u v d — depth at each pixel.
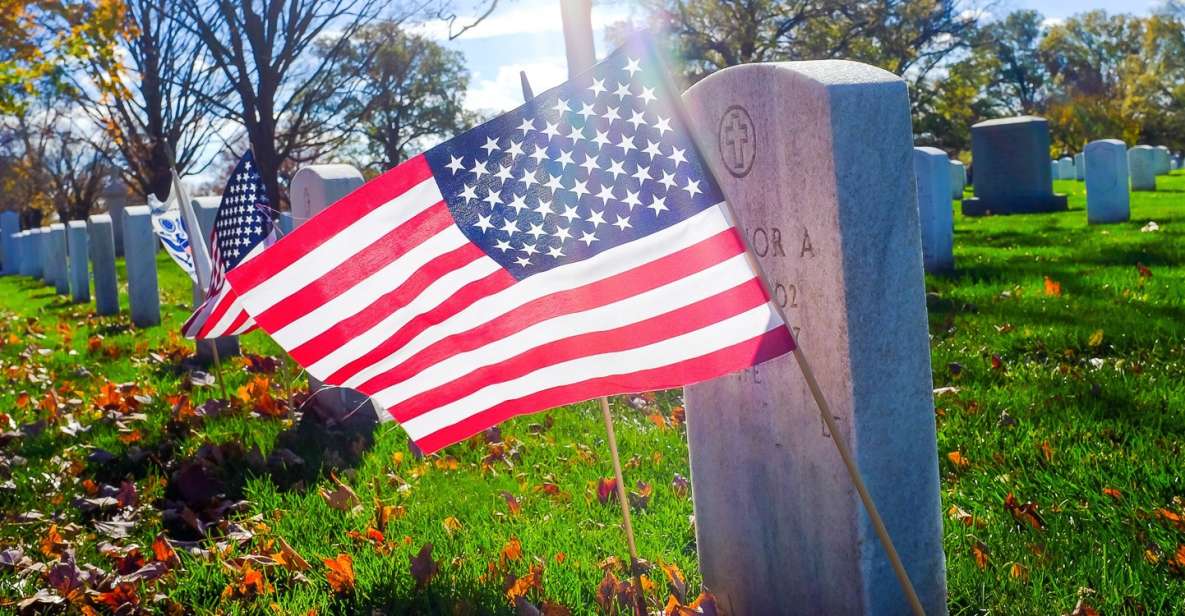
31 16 17.52
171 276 22.41
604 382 2.86
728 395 3.59
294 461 5.65
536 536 4.22
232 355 9.60
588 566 3.83
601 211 2.74
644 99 2.71
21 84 18.28
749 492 3.54
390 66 44.91
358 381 2.85
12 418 7.38
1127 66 77.62
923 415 3.04
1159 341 6.71
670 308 2.77
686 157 2.71
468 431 2.94
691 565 3.93
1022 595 3.28
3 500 5.36
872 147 2.89
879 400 2.97
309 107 37.66
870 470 2.98
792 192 3.06
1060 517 3.92
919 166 11.23
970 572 3.48
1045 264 11.12
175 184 7.34
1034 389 5.83
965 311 8.66
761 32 43.28
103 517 5.07
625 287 2.77
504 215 2.73
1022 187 22.69
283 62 34.81
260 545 4.43
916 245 2.96
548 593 3.61
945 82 47.31
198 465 5.36
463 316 2.81
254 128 35.22
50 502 5.29
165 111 35.75
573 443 5.72
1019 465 4.65
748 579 3.63
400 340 2.81
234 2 33.47
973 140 23.59
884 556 3.04
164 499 5.21
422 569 3.82
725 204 2.67
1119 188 16.30
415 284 2.75
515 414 2.93
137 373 9.14
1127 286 8.98
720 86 3.37
